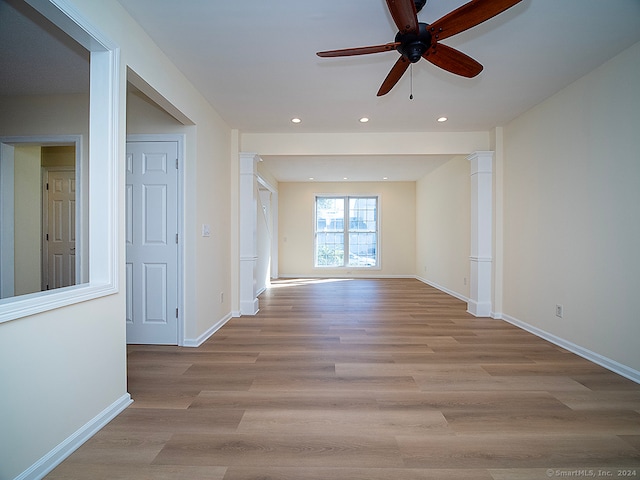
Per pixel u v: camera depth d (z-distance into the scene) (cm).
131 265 321
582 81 287
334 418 190
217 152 375
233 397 215
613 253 256
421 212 804
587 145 281
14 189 333
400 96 328
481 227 430
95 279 190
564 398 214
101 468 148
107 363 188
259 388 228
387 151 442
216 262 374
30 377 141
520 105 350
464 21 163
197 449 162
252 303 446
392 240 861
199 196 323
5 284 323
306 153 446
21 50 239
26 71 270
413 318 428
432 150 440
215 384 235
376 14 209
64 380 158
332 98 333
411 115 379
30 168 349
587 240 282
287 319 423
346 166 664
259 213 619
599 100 270
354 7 202
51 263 450
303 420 188
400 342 330
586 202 283
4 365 130
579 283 291
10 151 324
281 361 279
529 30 223
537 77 288
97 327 180
